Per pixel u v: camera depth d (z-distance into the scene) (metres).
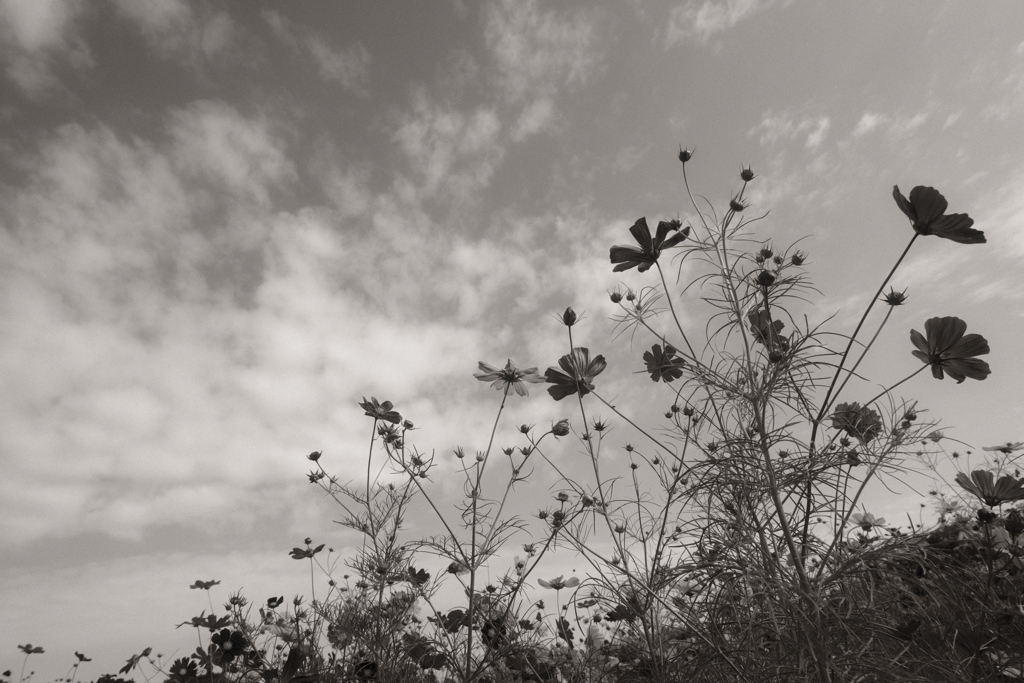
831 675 1.71
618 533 2.45
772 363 1.93
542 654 2.86
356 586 3.12
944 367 1.92
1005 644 1.87
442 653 2.85
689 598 2.01
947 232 1.74
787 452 1.93
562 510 2.67
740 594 1.82
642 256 2.17
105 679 2.84
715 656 1.85
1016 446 2.67
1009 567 2.12
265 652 2.94
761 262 2.02
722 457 1.97
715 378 2.01
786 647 1.80
